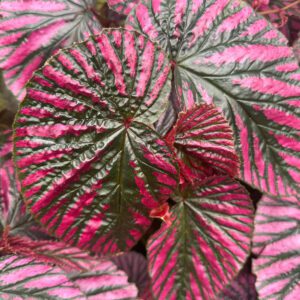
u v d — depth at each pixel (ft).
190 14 1.15
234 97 1.18
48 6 1.22
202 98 1.17
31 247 1.19
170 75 1.04
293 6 1.48
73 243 1.11
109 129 1.01
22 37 1.19
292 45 1.47
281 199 1.36
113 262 1.38
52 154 0.99
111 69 0.98
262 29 1.18
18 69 1.18
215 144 1.12
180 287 1.17
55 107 0.97
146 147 1.04
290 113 1.18
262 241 1.32
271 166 1.20
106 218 1.10
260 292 1.26
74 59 0.95
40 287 1.11
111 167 1.05
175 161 1.04
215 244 1.19
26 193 1.01
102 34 0.96
